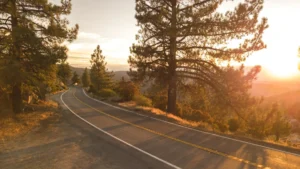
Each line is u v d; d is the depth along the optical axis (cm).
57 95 5156
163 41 2066
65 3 1695
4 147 962
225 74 1922
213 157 864
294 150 998
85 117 1784
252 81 1903
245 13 1808
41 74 1800
